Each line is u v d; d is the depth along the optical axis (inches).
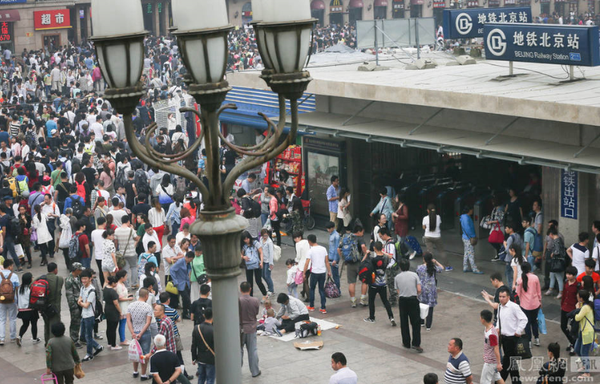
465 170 2288.4
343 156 2196.1
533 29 1729.8
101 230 1791.3
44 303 1453.0
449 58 2459.4
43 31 6072.8
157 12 7012.8
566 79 1774.1
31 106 3609.7
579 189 1663.4
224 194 538.3
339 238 1734.7
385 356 1409.9
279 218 2110.0
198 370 1248.2
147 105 3590.1
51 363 1225.4
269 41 530.6
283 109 543.8
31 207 2071.9
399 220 1967.3
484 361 1266.0
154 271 1567.4
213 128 521.7
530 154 1577.3
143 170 2278.5
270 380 1327.5
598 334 1277.1
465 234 1845.5
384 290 1556.3
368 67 2214.6
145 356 1333.7
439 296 1718.8
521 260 1485.0
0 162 2532.0
